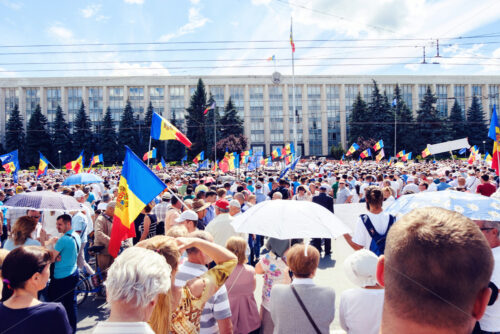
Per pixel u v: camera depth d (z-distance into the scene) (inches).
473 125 2748.5
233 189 499.2
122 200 150.9
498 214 121.3
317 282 240.1
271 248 145.2
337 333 163.2
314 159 2613.2
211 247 92.8
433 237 34.3
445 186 385.1
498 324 101.8
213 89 3314.5
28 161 2608.3
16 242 175.2
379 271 48.0
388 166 1339.8
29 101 3166.8
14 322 87.3
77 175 393.7
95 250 223.1
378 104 2689.5
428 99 2677.2
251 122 3326.8
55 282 163.9
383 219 150.0
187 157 2790.4
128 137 2770.7
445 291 32.8
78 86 3201.3
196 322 85.2
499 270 103.1
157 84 3257.9
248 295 129.1
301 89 3336.6
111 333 57.9
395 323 35.8
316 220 133.0
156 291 62.4
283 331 96.7
